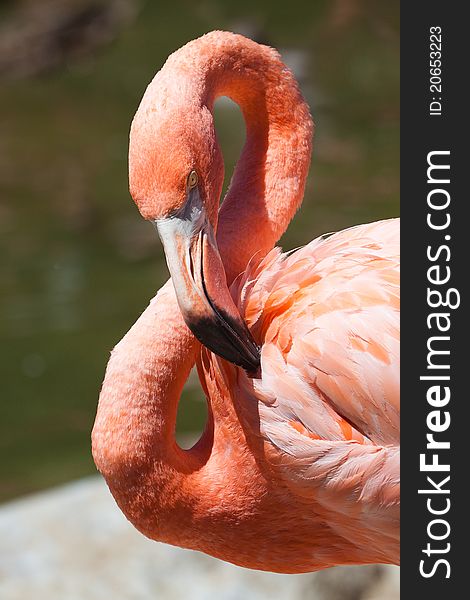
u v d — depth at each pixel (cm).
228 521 565
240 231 575
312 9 2669
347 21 2616
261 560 588
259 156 587
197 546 574
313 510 570
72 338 1384
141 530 562
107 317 1430
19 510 931
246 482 560
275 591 838
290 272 566
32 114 2350
